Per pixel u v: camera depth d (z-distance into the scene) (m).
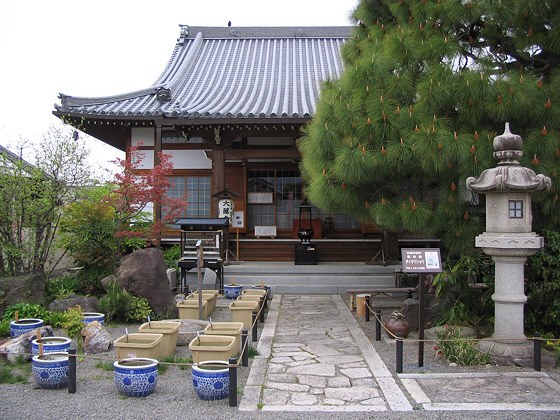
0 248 8.96
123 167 11.62
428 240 15.34
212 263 11.13
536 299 7.42
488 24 7.26
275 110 14.03
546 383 5.41
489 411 4.66
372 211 7.02
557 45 6.86
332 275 12.70
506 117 6.57
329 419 4.49
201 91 17.41
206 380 4.93
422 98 6.81
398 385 5.40
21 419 4.46
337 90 7.54
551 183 6.06
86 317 7.73
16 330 7.11
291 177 17.28
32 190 8.90
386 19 8.88
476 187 6.05
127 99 15.15
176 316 8.85
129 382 4.99
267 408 4.74
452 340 5.98
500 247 5.98
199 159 15.81
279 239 15.44
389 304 10.35
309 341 7.40
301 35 23.12
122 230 10.88
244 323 8.30
